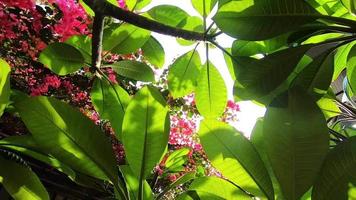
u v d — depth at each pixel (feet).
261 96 2.17
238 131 1.84
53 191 7.98
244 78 2.17
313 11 2.08
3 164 1.82
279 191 1.83
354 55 2.50
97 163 1.77
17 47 7.63
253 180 1.80
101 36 2.87
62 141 1.73
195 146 10.49
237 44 2.74
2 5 6.31
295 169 1.64
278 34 2.08
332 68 2.35
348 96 4.17
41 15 7.02
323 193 1.58
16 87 8.55
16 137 1.90
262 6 2.12
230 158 1.83
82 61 3.10
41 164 7.56
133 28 3.29
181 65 3.16
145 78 3.51
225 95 2.98
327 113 2.77
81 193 7.64
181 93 3.19
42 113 1.71
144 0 3.22
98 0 2.43
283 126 1.70
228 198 1.94
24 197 1.82
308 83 2.32
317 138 1.66
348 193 1.55
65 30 5.80
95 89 3.05
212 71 2.98
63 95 9.32
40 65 8.54
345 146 1.61
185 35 2.55
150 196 1.97
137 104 1.89
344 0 2.23
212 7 2.67
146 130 1.87
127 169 2.00
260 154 1.94
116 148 8.75
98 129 1.77
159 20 3.08
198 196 2.05
